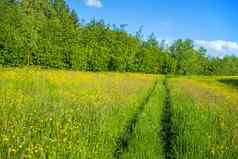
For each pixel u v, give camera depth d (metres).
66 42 63.94
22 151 8.73
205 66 134.12
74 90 21.88
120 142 12.48
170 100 26.34
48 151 9.04
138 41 95.25
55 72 36.53
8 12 56.19
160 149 12.23
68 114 13.32
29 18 64.69
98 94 20.77
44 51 57.00
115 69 80.38
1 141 9.19
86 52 68.50
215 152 11.09
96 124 12.79
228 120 16.73
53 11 105.25
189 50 120.62
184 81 58.41
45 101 15.73
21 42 51.34
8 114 12.19
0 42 49.03
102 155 10.12
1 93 16.97
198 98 26.30
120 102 18.75
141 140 12.55
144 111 18.78
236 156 10.91
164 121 17.83
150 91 33.66
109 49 79.44
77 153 9.39
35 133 10.29
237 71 148.75
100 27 83.88
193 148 11.56
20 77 25.91
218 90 37.25
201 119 16.81
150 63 94.38
